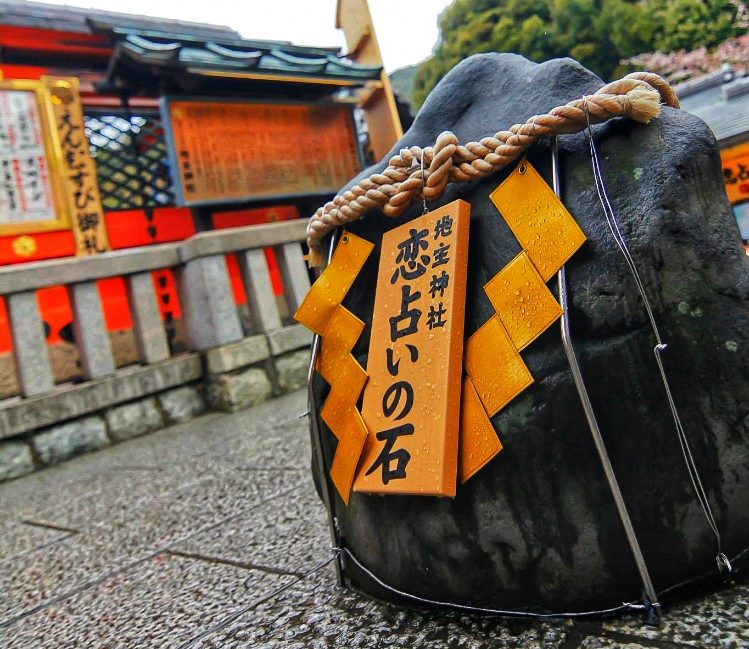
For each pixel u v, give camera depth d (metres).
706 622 0.91
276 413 5.00
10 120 5.70
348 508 1.27
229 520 2.24
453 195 1.16
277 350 5.98
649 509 0.94
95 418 5.21
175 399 5.70
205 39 7.15
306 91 7.56
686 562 0.96
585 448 0.94
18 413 4.75
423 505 1.09
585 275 0.97
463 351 1.06
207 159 6.79
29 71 7.84
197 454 3.88
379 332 1.19
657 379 0.93
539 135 0.99
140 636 1.40
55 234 6.05
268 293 6.08
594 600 0.98
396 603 1.21
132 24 9.46
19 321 4.99
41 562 2.26
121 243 6.92
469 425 1.03
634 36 8.57
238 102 6.98
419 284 1.13
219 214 7.36
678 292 0.94
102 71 8.33
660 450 0.94
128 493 3.16
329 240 1.37
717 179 1.00
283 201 7.77
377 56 7.89
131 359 6.41
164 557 1.98
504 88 1.20
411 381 1.10
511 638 1.00
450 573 1.08
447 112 1.26
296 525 1.99
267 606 1.38
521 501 0.99
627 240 0.94
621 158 0.98
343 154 7.86
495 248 1.07
